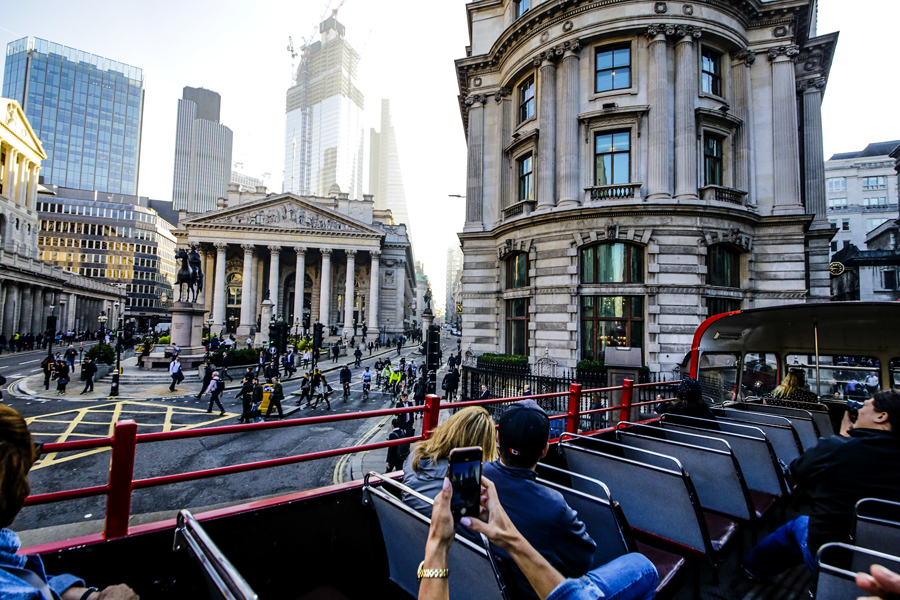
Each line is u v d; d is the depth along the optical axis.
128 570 2.25
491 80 23.83
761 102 19.52
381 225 76.44
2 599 1.35
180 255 30.23
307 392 21.19
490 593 2.04
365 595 2.89
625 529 2.75
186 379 26.31
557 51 19.75
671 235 17.75
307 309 75.75
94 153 148.00
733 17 18.92
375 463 12.23
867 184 67.06
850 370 6.95
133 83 158.25
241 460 12.12
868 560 2.30
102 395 21.42
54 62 143.38
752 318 6.80
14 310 51.78
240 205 65.44
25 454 1.64
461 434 2.63
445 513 1.67
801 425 5.70
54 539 7.40
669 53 18.59
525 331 20.80
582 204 19.12
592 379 15.66
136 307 107.50
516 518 2.24
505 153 22.84
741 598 3.27
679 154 18.09
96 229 104.19
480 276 23.16
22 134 65.62
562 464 4.20
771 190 19.16
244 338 55.50
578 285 18.69
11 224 62.81
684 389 5.74
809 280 22.08
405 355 52.22
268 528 2.58
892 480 2.73
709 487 4.05
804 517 3.32
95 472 10.85
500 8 24.48
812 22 30.08
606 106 18.73
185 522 2.11
